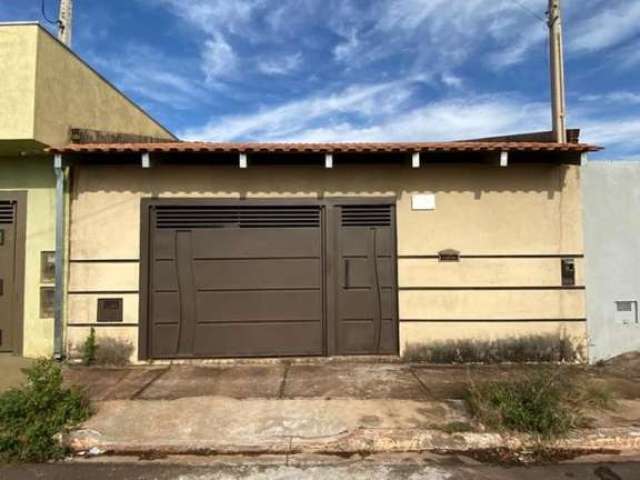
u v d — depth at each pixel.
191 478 3.53
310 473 3.60
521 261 6.62
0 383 5.44
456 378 5.73
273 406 4.77
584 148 6.08
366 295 6.64
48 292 6.56
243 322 6.59
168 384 5.52
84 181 6.57
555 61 7.42
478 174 6.71
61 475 3.59
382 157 6.48
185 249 6.61
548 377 4.86
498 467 3.70
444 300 6.60
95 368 6.24
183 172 6.64
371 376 5.81
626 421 4.35
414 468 3.68
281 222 6.69
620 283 6.60
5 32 6.11
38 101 6.13
